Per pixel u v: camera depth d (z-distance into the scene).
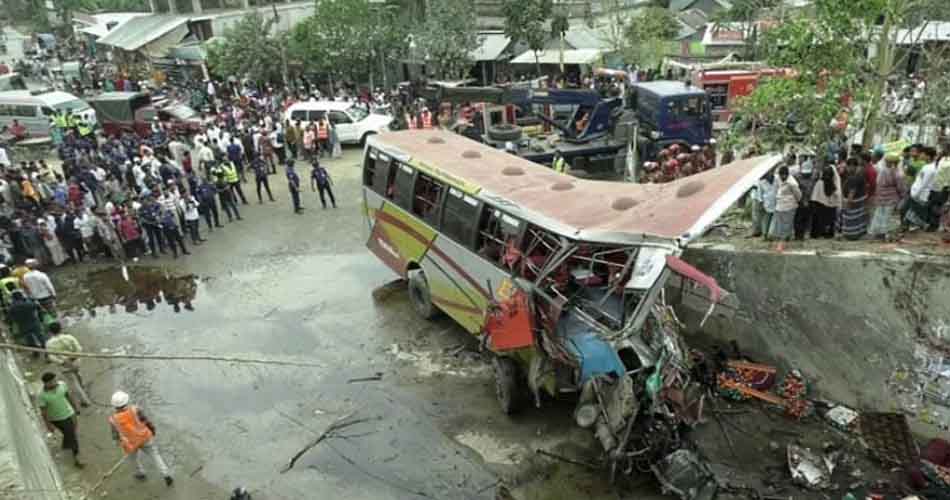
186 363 12.86
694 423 9.52
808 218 12.02
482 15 38.09
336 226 19.64
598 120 20.95
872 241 11.44
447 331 13.65
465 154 13.87
